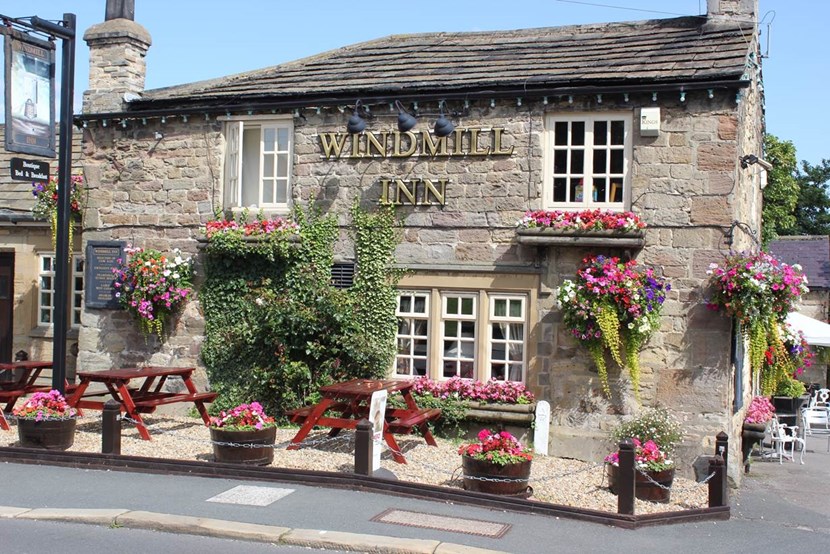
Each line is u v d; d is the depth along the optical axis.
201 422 13.17
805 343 15.71
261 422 9.98
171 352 14.03
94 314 14.48
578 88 11.88
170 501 8.56
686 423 11.48
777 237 28.80
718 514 9.02
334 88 13.33
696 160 11.59
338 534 7.50
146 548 7.25
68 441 10.66
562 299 11.63
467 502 8.79
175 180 14.12
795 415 15.77
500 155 12.47
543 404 12.02
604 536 7.99
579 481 10.45
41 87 11.55
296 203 13.43
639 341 11.60
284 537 7.45
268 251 13.05
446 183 12.72
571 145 12.26
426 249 12.80
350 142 13.18
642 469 9.59
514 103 12.38
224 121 13.84
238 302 13.59
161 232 14.19
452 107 12.68
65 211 11.79
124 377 11.34
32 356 16.75
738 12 12.90
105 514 7.99
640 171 11.81
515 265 12.34
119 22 14.52
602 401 11.87
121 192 14.41
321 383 12.89
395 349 12.89
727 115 11.48
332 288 12.95
